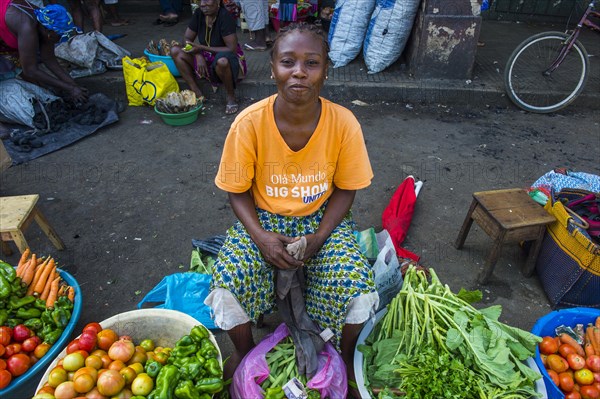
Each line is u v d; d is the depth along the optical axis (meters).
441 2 4.47
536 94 4.64
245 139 1.63
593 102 4.70
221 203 3.21
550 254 2.38
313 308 1.83
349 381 1.85
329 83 4.79
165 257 2.71
